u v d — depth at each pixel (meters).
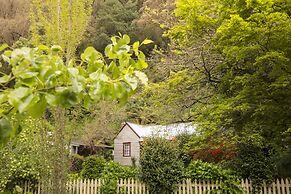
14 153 10.18
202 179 10.88
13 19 27.08
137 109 23.58
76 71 1.37
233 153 12.23
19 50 1.31
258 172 10.62
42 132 9.34
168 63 10.41
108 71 1.60
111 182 11.23
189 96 9.53
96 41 26.53
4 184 9.72
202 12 8.83
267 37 6.79
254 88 7.32
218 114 7.97
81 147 22.88
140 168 11.29
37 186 10.66
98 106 19.00
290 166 11.28
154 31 25.09
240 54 6.94
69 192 10.99
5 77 1.30
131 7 31.33
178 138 13.32
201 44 9.12
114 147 23.59
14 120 1.42
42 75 1.31
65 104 1.34
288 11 7.17
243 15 7.73
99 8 30.86
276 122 7.70
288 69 6.85
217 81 9.19
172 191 10.91
